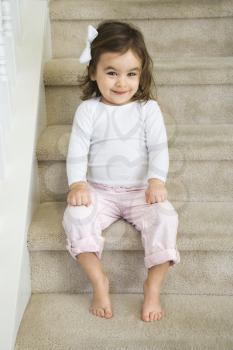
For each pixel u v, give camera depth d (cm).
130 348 122
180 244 139
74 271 145
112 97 145
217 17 192
